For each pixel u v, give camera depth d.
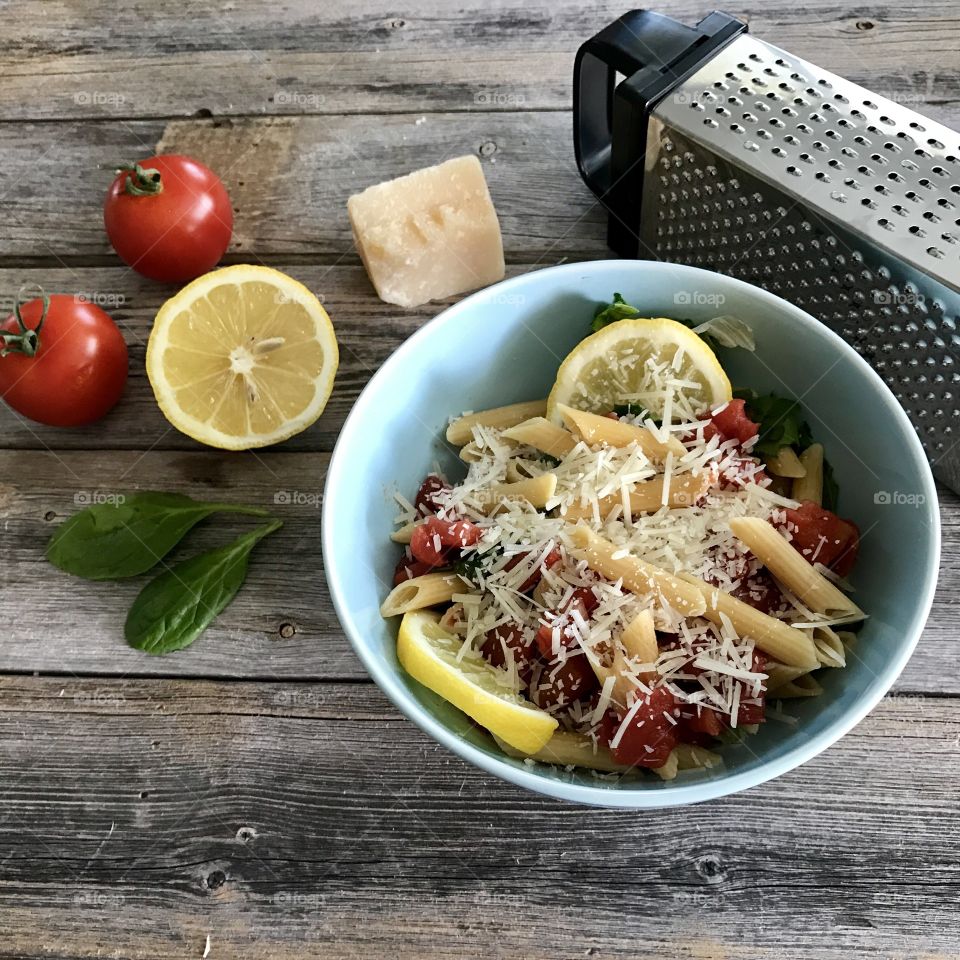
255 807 0.42
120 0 0.58
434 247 0.48
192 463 0.48
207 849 0.42
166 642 0.44
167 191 0.48
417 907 0.40
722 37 0.44
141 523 0.45
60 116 0.55
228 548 0.45
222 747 0.43
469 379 0.43
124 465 0.48
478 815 0.41
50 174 0.54
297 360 0.46
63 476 0.48
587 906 0.40
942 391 0.42
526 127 0.53
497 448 0.42
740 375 0.43
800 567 0.38
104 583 0.46
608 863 0.41
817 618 0.38
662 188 0.46
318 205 0.52
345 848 0.41
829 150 0.41
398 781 0.42
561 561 0.39
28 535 0.47
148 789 0.42
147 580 0.46
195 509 0.46
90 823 0.42
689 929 0.40
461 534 0.39
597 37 0.45
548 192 0.52
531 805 0.41
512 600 0.38
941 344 0.41
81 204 0.53
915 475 0.37
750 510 0.39
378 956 0.40
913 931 0.39
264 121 0.54
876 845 0.40
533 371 0.44
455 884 0.41
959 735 0.42
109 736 0.43
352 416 0.39
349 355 0.49
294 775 0.42
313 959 0.40
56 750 0.43
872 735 0.42
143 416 0.49
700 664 0.37
